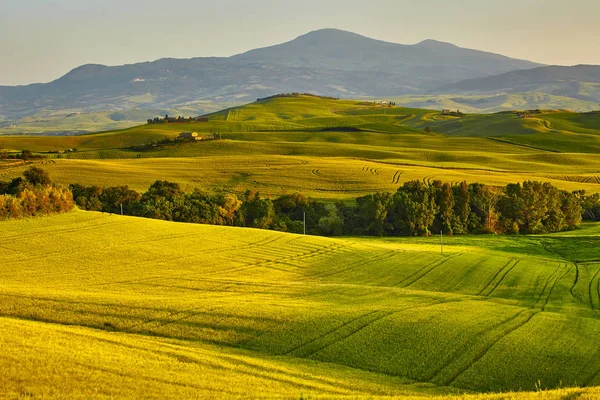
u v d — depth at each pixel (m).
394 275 58.81
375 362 32.00
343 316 38.50
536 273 62.00
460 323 38.16
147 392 22.88
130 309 37.66
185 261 57.50
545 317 41.09
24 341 27.38
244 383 25.55
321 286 49.94
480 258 67.88
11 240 59.22
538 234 98.19
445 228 97.31
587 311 47.22
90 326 34.41
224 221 96.44
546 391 24.42
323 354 32.72
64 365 24.72
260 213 96.75
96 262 54.09
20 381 22.48
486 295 53.53
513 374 31.33
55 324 33.41
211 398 22.72
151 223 72.94
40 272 49.25
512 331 37.38
